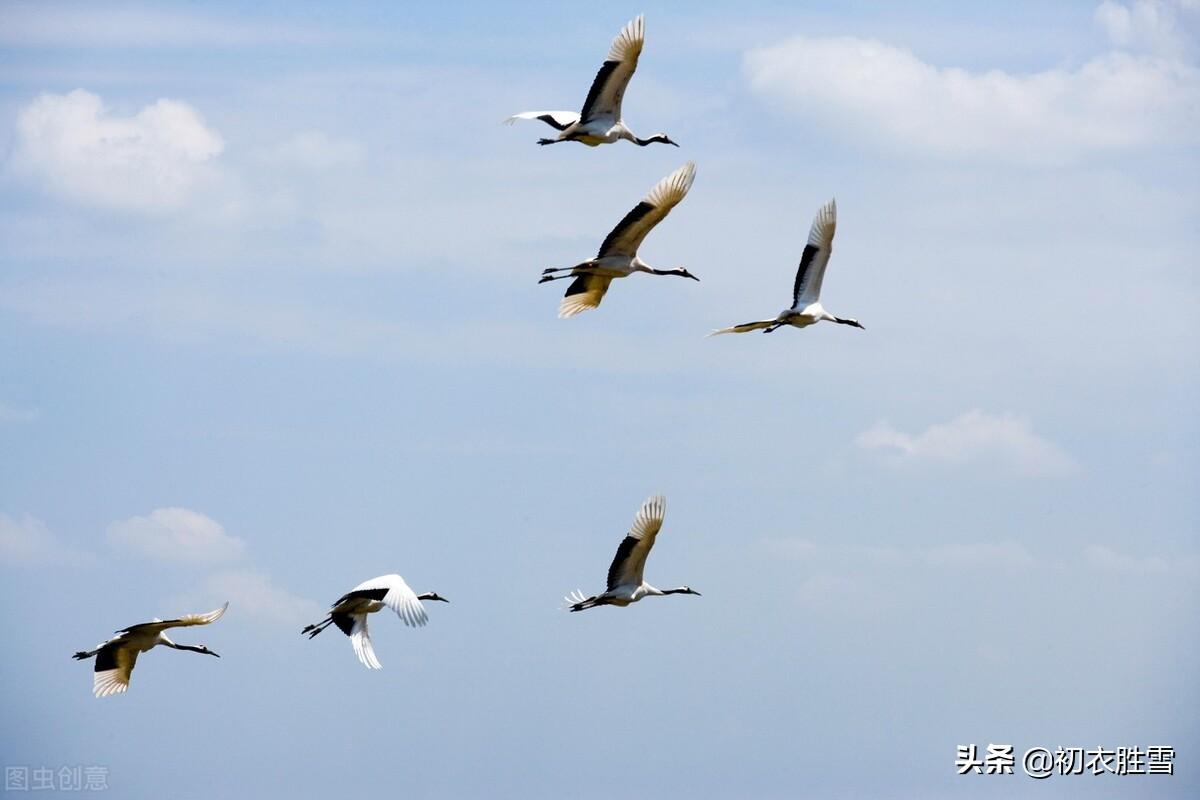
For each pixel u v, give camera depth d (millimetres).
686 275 41781
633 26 39125
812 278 42031
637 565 39031
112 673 37281
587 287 42406
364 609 36594
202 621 37438
